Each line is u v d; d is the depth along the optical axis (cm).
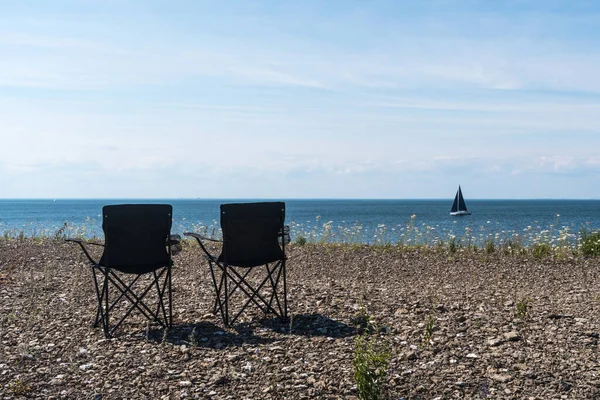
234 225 608
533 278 909
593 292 778
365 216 7194
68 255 1106
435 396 411
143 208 582
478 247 1273
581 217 6688
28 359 485
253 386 433
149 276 894
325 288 771
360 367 405
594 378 434
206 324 604
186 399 411
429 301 682
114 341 543
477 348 504
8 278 848
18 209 12656
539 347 505
